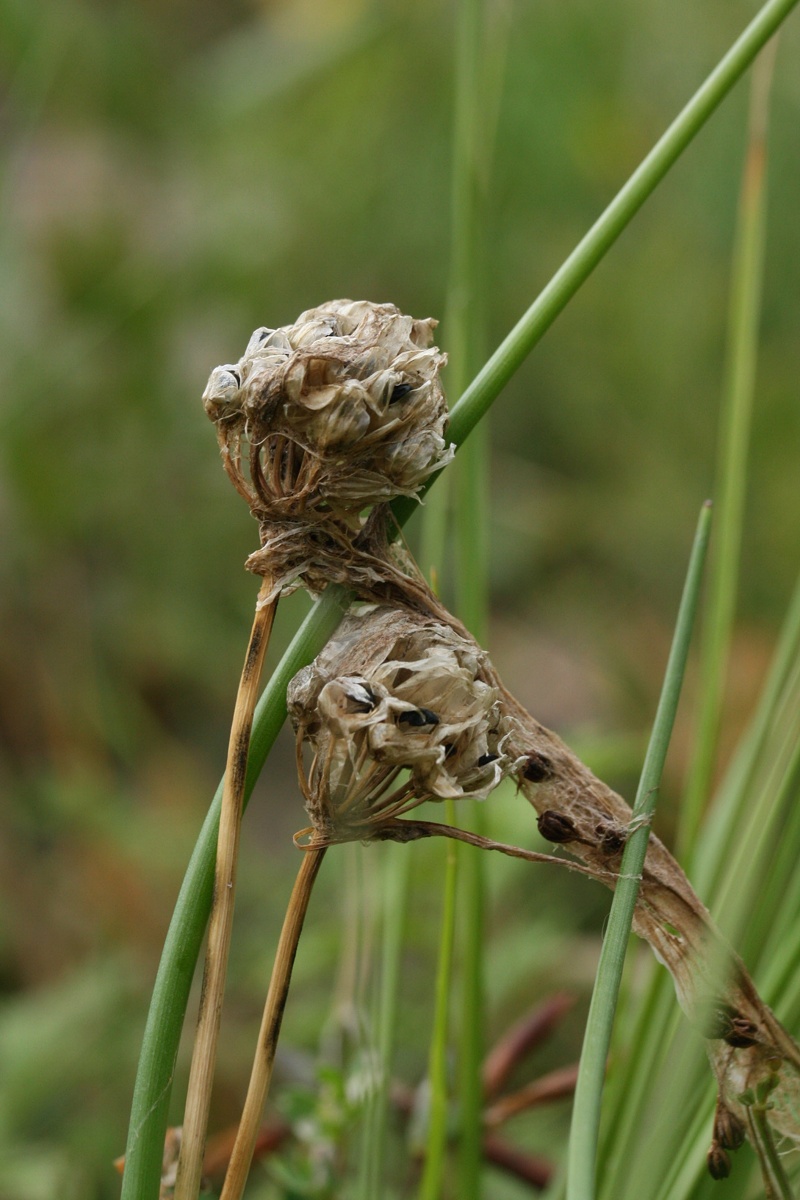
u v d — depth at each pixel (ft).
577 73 4.89
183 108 5.38
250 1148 1.51
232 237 5.13
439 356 1.48
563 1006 1.89
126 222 5.12
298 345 1.48
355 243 5.20
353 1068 1.88
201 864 1.50
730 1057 1.54
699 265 5.23
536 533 5.14
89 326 4.80
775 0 1.53
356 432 1.47
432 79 5.04
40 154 5.13
